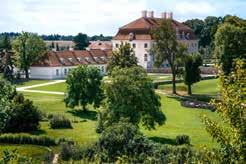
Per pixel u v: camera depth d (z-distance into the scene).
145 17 162.75
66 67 135.62
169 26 104.88
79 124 68.56
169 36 104.00
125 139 43.94
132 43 156.88
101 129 59.78
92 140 54.28
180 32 168.50
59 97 95.31
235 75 19.66
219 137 18.64
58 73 133.62
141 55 156.25
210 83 115.88
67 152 45.28
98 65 143.88
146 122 59.28
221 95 19.66
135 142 43.72
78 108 83.56
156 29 105.69
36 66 132.25
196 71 101.06
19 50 131.62
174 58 103.81
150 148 43.47
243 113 18.42
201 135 60.62
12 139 53.56
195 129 64.94
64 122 65.00
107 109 58.91
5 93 48.66
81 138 56.81
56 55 136.00
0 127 47.47
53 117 67.56
